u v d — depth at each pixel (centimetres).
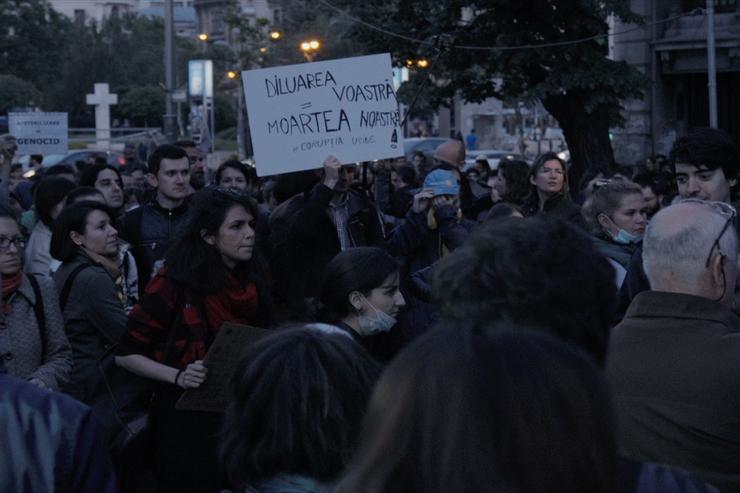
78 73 6831
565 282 215
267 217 759
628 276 485
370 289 457
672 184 1216
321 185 644
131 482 501
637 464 225
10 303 499
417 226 684
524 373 160
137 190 1159
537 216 234
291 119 700
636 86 1858
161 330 481
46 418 274
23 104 6638
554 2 1847
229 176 931
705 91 2538
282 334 291
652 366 292
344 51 4509
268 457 275
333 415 273
